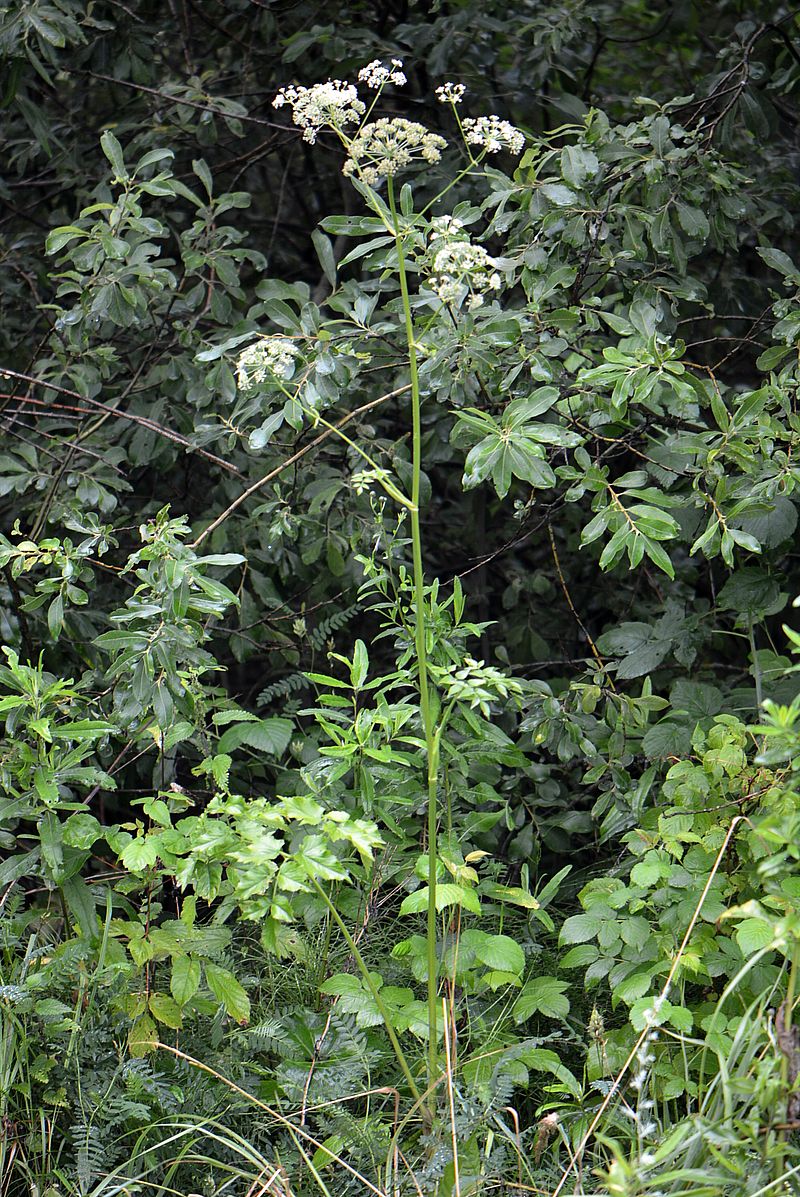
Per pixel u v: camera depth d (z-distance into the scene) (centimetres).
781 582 289
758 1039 218
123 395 336
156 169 374
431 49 373
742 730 248
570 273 281
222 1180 230
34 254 402
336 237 427
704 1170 198
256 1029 244
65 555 259
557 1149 231
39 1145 233
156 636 237
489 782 290
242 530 338
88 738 238
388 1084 250
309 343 274
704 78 364
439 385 274
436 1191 216
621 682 338
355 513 329
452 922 260
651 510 247
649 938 243
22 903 296
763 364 274
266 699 314
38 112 355
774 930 196
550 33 362
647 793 279
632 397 267
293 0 393
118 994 246
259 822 218
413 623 277
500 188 287
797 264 402
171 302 338
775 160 385
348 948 277
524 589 368
